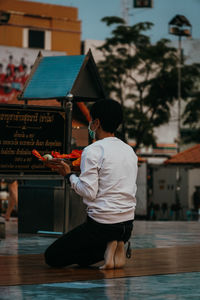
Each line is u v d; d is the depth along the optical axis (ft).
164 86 133.08
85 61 27.07
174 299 11.70
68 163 16.42
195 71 136.15
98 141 15.98
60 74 27.22
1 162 25.95
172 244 24.12
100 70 133.39
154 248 22.17
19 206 28.86
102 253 16.33
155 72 134.92
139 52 131.64
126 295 12.12
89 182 15.55
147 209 88.63
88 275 14.92
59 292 12.47
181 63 135.64
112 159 15.71
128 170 15.92
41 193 28.14
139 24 130.21
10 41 169.68
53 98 26.50
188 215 99.04
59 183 29.07
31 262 17.66
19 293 12.34
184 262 17.80
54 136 26.66
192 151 76.48
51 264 16.39
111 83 132.87
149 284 13.56
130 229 16.11
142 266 16.76
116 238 15.93
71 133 26.71
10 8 172.24
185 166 74.64
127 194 15.83
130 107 132.98
